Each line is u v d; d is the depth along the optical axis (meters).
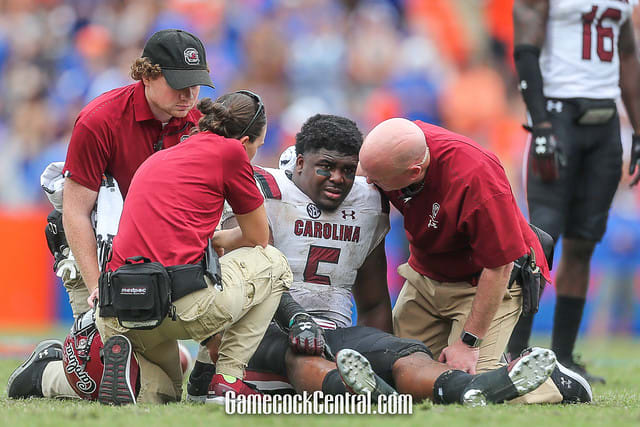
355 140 15.48
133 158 15.55
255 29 49.88
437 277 16.66
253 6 50.59
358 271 16.59
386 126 14.45
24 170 46.34
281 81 49.16
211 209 14.06
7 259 39.31
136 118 15.42
